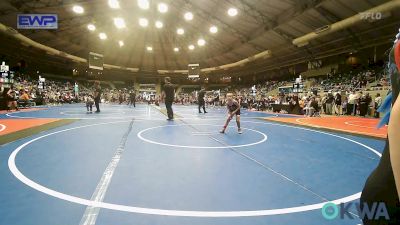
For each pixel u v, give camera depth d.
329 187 3.58
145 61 48.72
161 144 6.58
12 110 18.34
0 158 4.86
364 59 27.88
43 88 32.62
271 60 37.97
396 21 19.61
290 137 8.08
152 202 3.00
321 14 20.17
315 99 18.44
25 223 2.47
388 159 0.91
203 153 5.61
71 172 4.07
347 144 6.93
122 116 15.19
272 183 3.72
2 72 19.09
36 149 5.69
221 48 38.28
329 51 28.22
